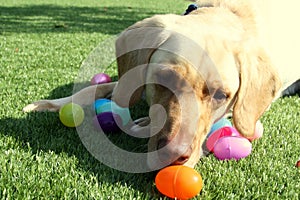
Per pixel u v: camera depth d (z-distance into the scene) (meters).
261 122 1.05
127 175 0.76
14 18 2.91
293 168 0.83
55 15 3.16
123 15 3.30
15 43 1.89
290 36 1.15
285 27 1.13
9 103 1.05
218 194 0.71
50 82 1.25
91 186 0.71
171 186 0.66
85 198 0.68
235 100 0.83
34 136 0.88
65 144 0.86
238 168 0.81
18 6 3.79
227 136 0.84
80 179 0.73
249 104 0.82
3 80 1.25
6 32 2.26
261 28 0.96
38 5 3.93
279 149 0.90
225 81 0.77
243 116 0.82
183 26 0.83
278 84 0.85
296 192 0.75
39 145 0.84
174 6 4.25
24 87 1.19
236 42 0.84
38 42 1.94
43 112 1.00
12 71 1.35
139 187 0.73
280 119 1.08
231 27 0.89
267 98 0.84
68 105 0.93
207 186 0.73
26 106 1.02
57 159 0.79
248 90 0.82
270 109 1.16
